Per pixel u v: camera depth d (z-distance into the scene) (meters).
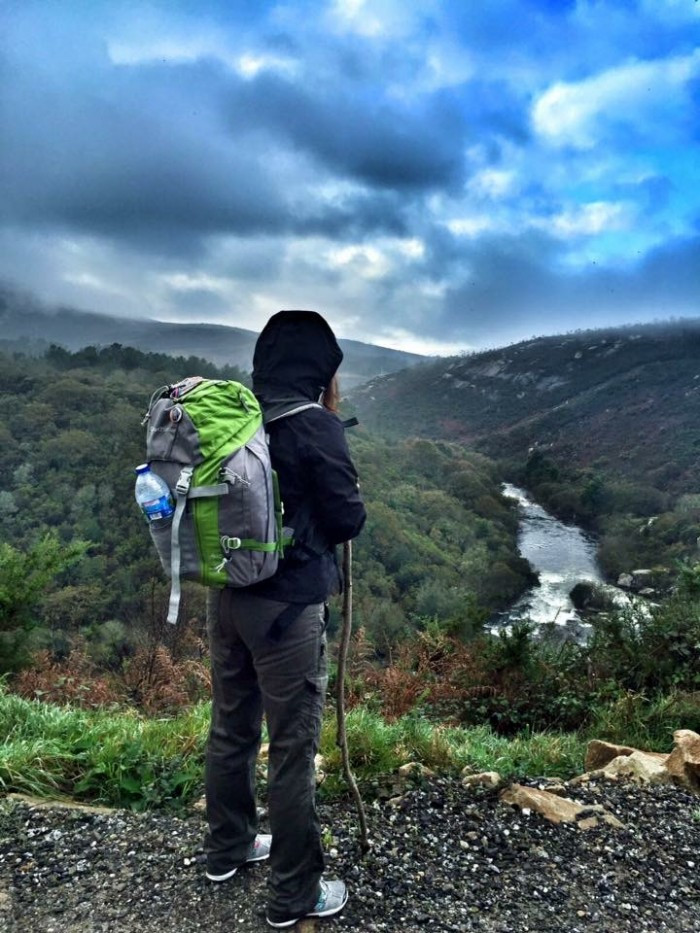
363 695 5.40
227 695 2.12
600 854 2.53
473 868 2.37
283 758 1.96
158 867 2.27
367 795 2.85
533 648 5.55
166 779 2.87
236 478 1.77
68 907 2.07
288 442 1.93
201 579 1.79
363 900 2.15
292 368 2.04
